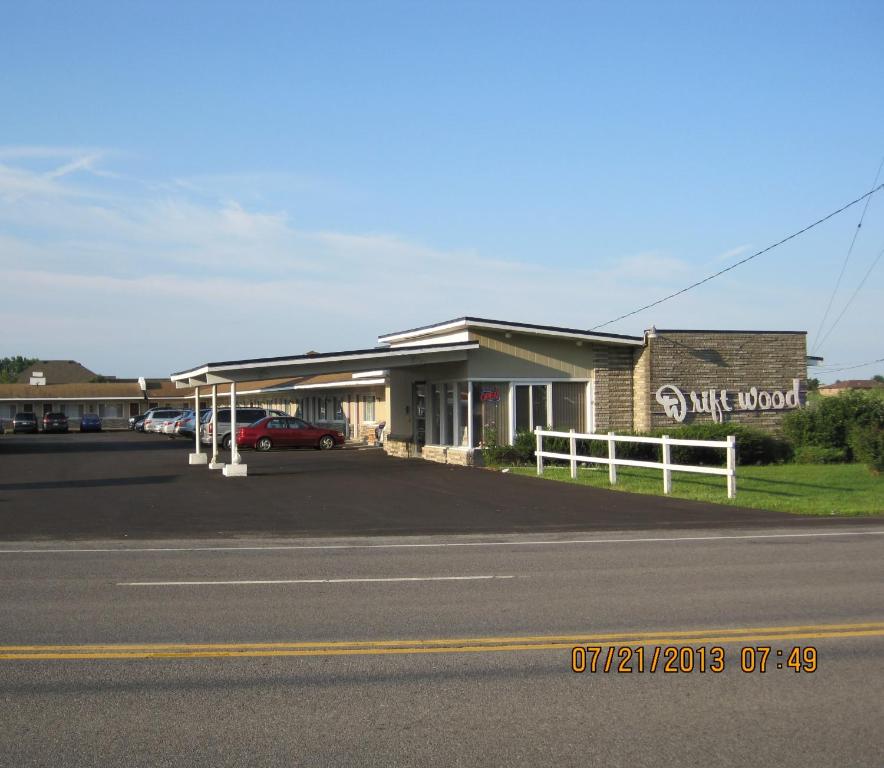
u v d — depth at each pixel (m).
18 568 12.08
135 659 7.52
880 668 7.20
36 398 80.06
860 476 23.89
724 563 12.09
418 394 33.47
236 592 10.31
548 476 24.84
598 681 6.89
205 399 67.44
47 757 5.46
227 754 5.49
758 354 31.23
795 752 5.52
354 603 9.66
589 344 30.03
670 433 27.72
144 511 18.73
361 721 6.04
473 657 7.52
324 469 28.48
